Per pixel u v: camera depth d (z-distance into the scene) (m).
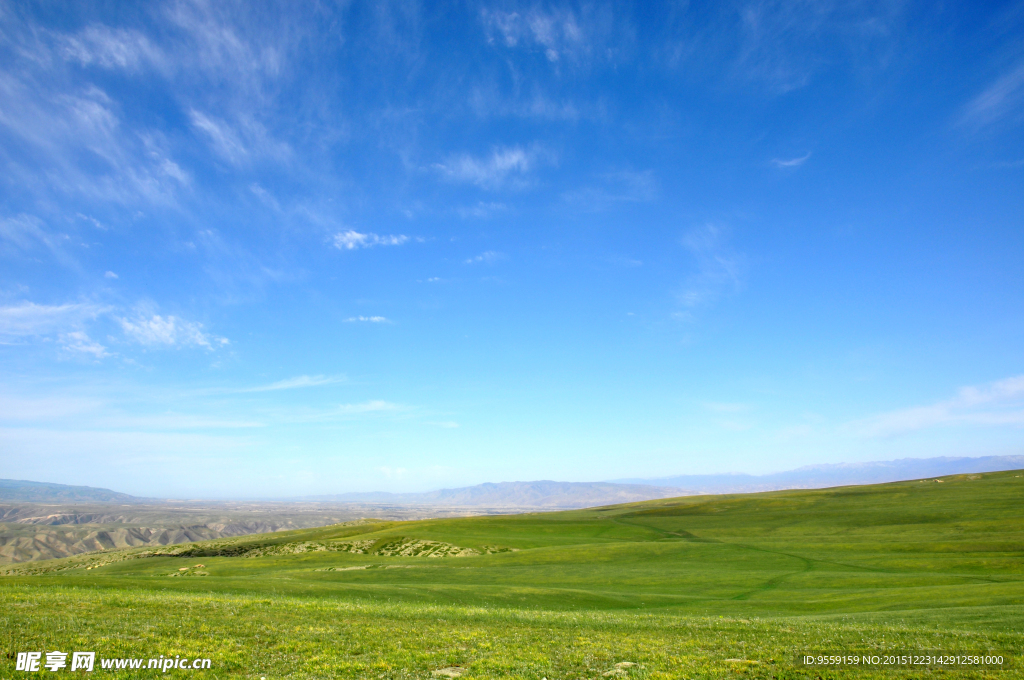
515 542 102.38
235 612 27.34
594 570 66.88
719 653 22.34
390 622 27.23
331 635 24.02
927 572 58.78
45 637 20.83
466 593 44.41
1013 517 99.38
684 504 157.00
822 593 47.47
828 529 103.25
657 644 23.89
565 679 19.30
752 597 47.12
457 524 127.31
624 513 145.75
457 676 19.39
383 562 77.81
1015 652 21.55
